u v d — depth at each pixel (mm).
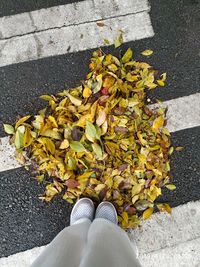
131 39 1216
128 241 1031
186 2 1225
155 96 1217
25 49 1196
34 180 1195
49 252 878
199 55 1233
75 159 1171
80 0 1204
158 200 1226
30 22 1193
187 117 1227
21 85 1196
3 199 1196
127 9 1216
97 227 993
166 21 1224
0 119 1191
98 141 1165
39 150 1170
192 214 1233
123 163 1180
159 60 1221
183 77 1228
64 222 1210
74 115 1169
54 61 1202
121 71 1186
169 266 1221
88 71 1205
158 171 1188
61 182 1191
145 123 1192
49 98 1190
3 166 1191
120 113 1170
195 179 1234
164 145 1204
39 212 1203
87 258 816
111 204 1174
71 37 1202
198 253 1230
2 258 1194
